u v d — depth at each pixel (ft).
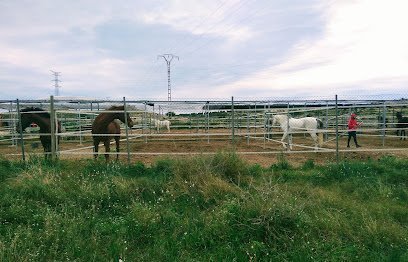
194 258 12.72
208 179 20.31
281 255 12.67
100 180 22.15
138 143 53.93
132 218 15.76
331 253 12.71
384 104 39.27
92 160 27.66
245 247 13.14
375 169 26.14
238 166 22.86
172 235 14.33
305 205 16.89
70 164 26.02
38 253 12.21
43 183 20.11
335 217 15.74
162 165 25.20
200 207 18.11
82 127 59.26
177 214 16.66
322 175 24.41
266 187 17.12
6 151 44.65
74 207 17.35
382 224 15.42
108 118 31.42
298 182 22.93
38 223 15.55
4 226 15.19
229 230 14.29
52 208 17.54
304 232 14.26
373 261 12.46
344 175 24.47
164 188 20.35
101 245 13.66
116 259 12.48
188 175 21.44
